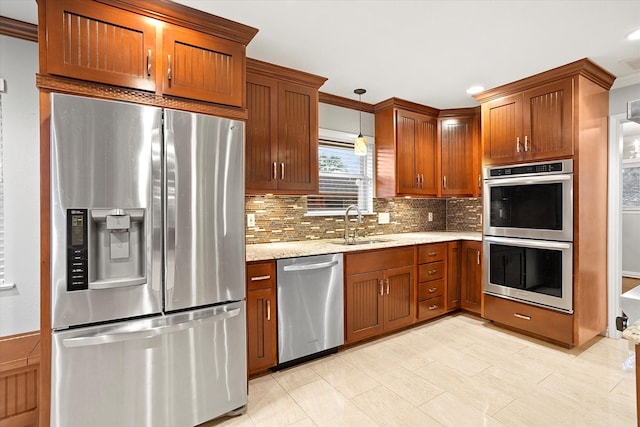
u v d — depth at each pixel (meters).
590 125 2.71
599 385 2.19
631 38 2.21
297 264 2.47
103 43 1.59
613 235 2.94
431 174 3.78
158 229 1.65
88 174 1.50
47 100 1.47
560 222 2.67
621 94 2.88
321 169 3.41
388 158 3.56
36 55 2.07
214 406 1.84
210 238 1.81
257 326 2.29
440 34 2.15
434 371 2.40
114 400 1.57
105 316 1.54
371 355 2.68
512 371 2.38
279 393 2.15
